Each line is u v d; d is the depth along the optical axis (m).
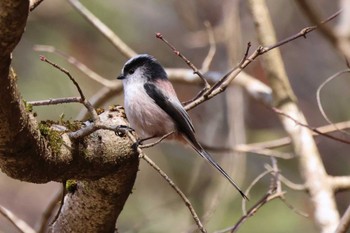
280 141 9.73
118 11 15.12
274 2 16.33
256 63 12.41
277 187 7.44
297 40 16.30
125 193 5.80
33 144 4.75
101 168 5.34
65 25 14.48
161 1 15.98
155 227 12.86
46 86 13.76
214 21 14.81
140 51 15.59
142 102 7.96
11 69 4.37
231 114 11.99
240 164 12.08
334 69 16.05
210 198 12.16
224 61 13.97
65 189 5.72
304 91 16.11
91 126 5.09
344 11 6.96
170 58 15.80
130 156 5.47
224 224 12.32
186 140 7.97
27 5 3.96
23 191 15.01
